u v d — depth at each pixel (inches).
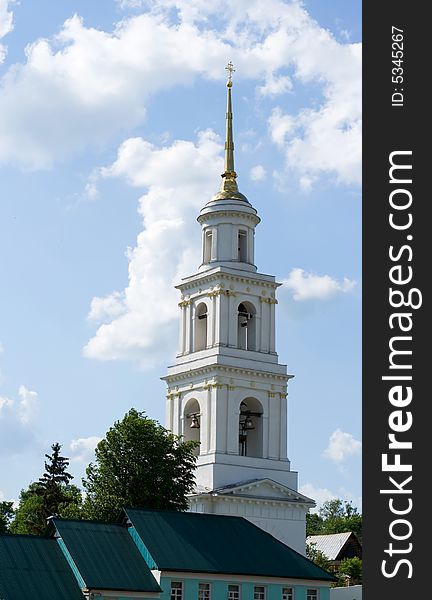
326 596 2861.7
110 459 3196.4
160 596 2546.8
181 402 3764.8
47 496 4505.4
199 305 3823.8
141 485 3169.3
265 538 2938.0
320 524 7716.5
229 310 3727.9
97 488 3176.7
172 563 2593.5
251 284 3796.8
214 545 2773.1
